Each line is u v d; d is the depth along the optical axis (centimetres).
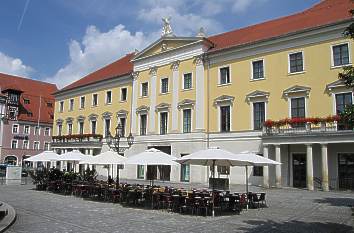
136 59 4947
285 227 1451
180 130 4294
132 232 1337
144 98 4803
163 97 4544
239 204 2039
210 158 1780
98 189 2462
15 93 8238
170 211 1917
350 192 2859
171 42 4541
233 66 3906
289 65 3466
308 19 3681
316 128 3030
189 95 4253
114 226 1460
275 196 2581
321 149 3086
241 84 3806
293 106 3397
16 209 1922
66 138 5966
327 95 3177
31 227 1407
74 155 3161
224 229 1412
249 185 3544
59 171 3161
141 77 4891
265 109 3572
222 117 3947
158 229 1404
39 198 2492
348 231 1362
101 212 1861
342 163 3058
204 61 4172
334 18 3316
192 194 1897
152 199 2062
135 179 4656
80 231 1341
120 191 2309
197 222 1577
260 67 3697
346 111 1206
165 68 4581
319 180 3130
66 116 6328
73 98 6228
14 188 3259
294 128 3159
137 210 1953
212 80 4075
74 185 2742
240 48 3825
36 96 9050
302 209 1967
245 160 1870
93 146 5375
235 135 3781
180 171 4175
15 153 8038
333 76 3159
